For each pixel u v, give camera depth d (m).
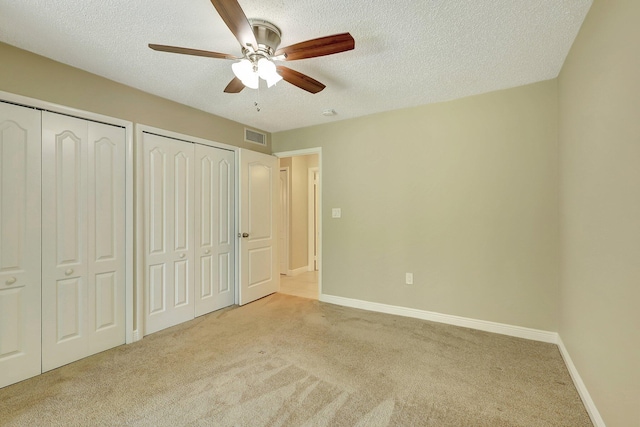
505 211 2.77
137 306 2.68
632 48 1.18
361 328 2.94
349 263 3.66
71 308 2.29
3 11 1.65
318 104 3.13
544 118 2.59
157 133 2.86
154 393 1.88
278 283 4.32
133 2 1.59
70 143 2.29
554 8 1.65
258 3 1.60
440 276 3.09
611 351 1.40
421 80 2.56
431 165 3.13
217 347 2.53
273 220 4.18
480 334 2.78
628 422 1.23
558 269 2.53
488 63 2.27
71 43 1.99
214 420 1.63
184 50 1.69
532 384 1.97
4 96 1.96
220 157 3.50
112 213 2.54
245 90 2.74
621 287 1.30
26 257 2.07
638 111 1.13
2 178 1.97
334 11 1.67
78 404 1.77
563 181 2.33
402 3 1.60
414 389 1.92
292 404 1.77
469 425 1.59
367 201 3.52
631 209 1.21
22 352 2.04
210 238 3.39
